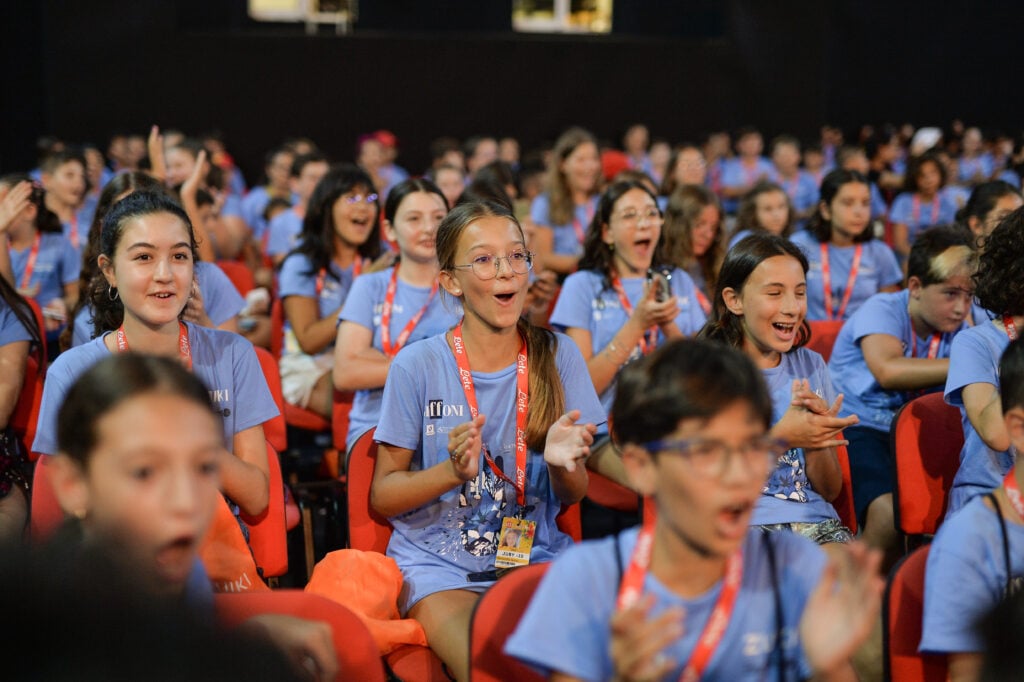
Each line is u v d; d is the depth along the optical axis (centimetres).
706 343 150
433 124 1163
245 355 259
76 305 335
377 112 1141
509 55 1167
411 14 1209
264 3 1175
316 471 428
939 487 281
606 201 370
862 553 143
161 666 85
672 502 144
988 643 118
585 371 268
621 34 1273
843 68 1471
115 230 240
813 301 508
